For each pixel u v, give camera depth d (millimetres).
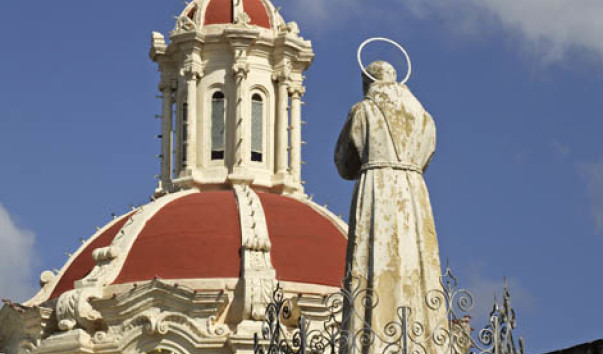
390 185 26078
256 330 53375
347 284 25797
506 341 24172
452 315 24688
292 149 62812
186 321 53906
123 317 55000
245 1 63812
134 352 54562
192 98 62219
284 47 62812
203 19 63219
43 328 56688
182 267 55344
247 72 62094
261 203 58562
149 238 56875
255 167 61875
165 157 63188
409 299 25547
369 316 25438
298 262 55844
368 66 27297
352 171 26875
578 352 23859
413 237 25844
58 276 59688
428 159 26703
